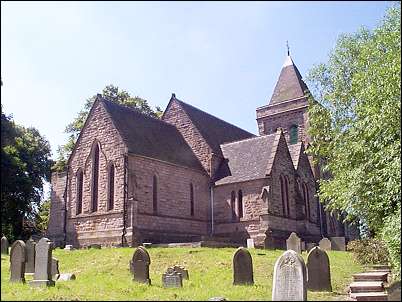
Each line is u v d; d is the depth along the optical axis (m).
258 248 35.03
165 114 47.53
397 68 18.45
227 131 51.81
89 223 36.06
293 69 60.69
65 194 38.19
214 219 41.72
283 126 57.56
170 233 37.06
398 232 16.78
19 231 49.31
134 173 35.41
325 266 17.47
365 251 26.69
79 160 38.09
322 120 32.53
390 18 24.36
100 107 38.00
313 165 49.50
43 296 14.54
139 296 15.02
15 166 47.34
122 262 24.11
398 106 18.14
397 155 17.81
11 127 49.78
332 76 32.47
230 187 41.50
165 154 39.62
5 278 19.72
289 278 13.83
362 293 15.80
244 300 13.89
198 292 15.89
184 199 39.66
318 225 46.97
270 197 39.38
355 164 21.81
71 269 23.22
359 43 30.88
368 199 20.12
